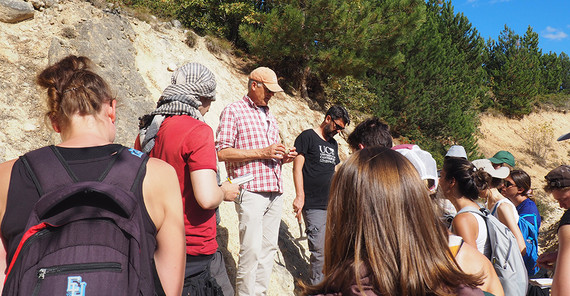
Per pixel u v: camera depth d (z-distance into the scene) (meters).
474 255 1.41
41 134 3.83
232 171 3.61
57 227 1.23
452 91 15.42
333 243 1.27
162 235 1.43
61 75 1.53
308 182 4.23
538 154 23.41
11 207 1.28
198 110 2.50
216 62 8.59
